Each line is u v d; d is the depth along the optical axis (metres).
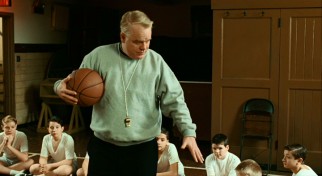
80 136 7.27
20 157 4.84
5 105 7.61
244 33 5.42
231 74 5.52
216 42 5.54
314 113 5.25
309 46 5.20
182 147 1.80
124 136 1.89
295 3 5.18
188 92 6.76
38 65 8.21
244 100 5.50
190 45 7.76
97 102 1.93
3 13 7.24
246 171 3.11
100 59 1.95
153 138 1.99
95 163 1.99
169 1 8.55
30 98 8.05
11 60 7.52
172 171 4.04
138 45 1.80
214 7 5.48
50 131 4.60
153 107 1.92
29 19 7.90
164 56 7.79
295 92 5.30
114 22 8.82
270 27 5.32
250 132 5.49
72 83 1.91
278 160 5.38
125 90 1.89
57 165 4.59
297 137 5.32
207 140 6.71
